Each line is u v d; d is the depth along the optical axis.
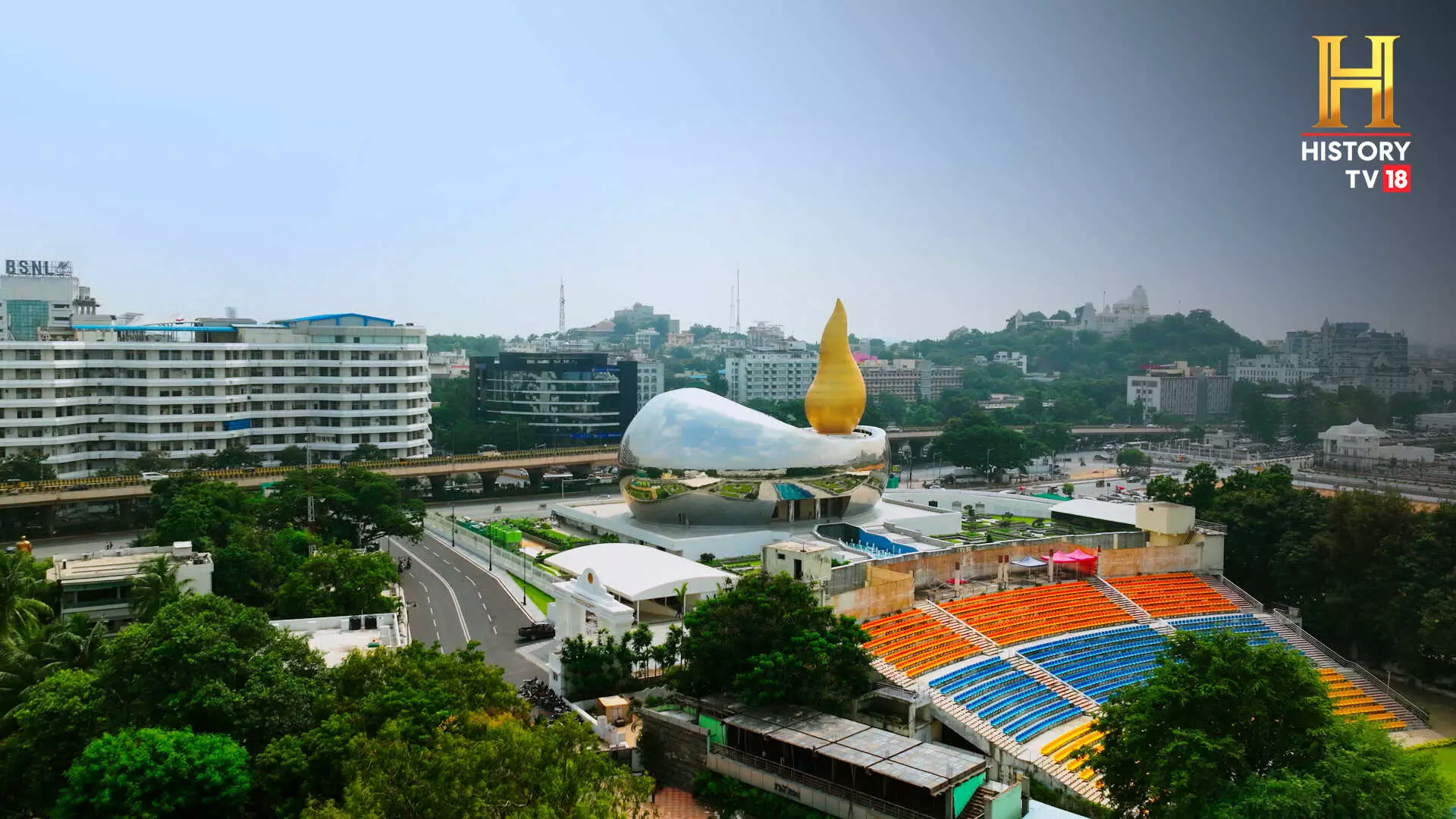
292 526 146.25
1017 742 89.81
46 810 65.31
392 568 116.81
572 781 54.69
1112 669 108.31
